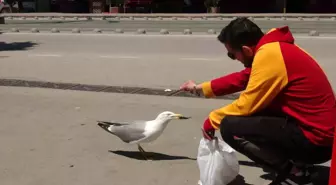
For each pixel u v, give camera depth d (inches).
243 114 143.7
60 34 736.3
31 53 516.7
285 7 1272.1
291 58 134.6
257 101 139.1
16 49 558.6
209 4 1248.8
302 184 149.6
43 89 317.4
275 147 144.2
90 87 323.9
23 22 1027.3
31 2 1509.6
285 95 138.3
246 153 148.2
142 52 511.8
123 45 580.1
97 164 179.8
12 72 388.5
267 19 982.4
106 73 380.2
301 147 139.7
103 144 201.9
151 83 337.1
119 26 868.6
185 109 260.7
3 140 206.8
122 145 200.7
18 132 218.4
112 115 248.8
